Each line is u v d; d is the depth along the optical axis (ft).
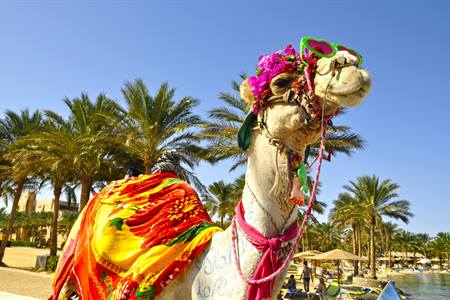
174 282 8.70
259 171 7.97
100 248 9.59
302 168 7.55
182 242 8.93
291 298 61.11
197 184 67.77
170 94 66.08
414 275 239.71
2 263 100.83
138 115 62.49
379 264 307.58
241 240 7.90
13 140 95.76
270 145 7.88
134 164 75.72
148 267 8.71
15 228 246.27
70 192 103.96
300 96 7.30
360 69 6.73
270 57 7.88
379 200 132.77
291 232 7.78
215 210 136.46
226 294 7.70
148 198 10.25
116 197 10.49
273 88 7.68
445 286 154.51
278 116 7.60
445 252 313.32
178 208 9.78
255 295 7.35
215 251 8.41
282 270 7.44
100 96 79.56
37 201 276.82
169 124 65.26
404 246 312.50
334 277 137.39
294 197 7.46
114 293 8.96
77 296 11.43
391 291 22.00
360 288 74.33
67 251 11.28
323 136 7.07
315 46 7.03
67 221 201.87
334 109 7.18
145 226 9.57
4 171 99.76
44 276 72.28
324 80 6.93
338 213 153.38
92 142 68.85
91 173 75.25
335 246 264.72
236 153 63.98
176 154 12.32
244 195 8.30
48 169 83.46
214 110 61.36
